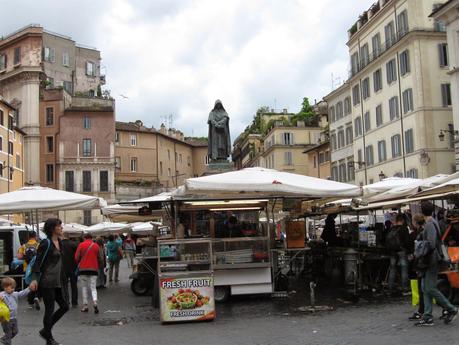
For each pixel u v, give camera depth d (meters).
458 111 36.16
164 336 10.08
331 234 19.83
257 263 14.26
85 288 13.98
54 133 69.50
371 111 51.34
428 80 43.06
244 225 16.33
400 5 45.25
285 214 23.72
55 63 77.44
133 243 32.34
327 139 65.56
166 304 11.55
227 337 9.68
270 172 14.05
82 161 69.50
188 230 16.78
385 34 48.09
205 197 14.78
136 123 90.75
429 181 15.77
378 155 50.00
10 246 18.97
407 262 14.42
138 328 11.14
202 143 107.56
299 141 82.31
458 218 14.10
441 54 43.47
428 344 8.29
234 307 13.38
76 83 80.44
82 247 13.91
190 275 11.62
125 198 73.06
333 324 10.46
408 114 44.53
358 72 52.94
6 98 70.75
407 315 11.04
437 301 9.82
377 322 10.44
